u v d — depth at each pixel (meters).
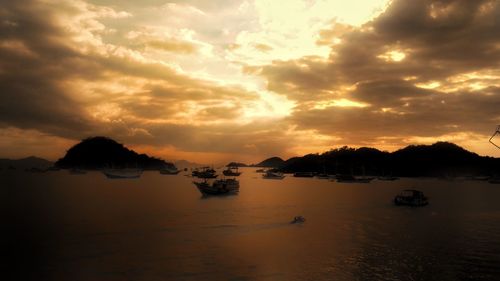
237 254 44.47
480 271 39.62
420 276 37.91
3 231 56.59
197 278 36.03
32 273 36.84
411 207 98.50
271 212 83.50
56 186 173.00
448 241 53.47
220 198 118.31
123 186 180.75
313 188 185.50
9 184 185.00
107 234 54.84
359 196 133.88
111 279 35.38
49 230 57.50
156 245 48.28
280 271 38.69
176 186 183.50
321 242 51.78
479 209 94.88
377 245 50.50
